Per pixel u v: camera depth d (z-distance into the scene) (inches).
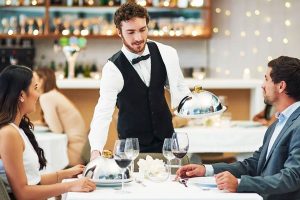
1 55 354.6
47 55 374.9
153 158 156.8
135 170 156.1
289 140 130.0
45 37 359.6
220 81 290.4
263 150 138.3
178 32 363.3
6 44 360.5
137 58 161.0
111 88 160.1
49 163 230.8
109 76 160.4
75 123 244.8
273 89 133.6
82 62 375.6
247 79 300.5
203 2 364.5
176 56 163.6
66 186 125.4
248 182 121.1
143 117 164.1
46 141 230.7
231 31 381.1
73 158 242.2
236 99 297.7
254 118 265.7
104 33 363.3
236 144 235.1
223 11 380.8
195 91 140.1
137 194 118.7
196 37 364.2
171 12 365.4
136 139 130.3
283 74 131.8
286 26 380.5
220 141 234.7
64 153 237.3
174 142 137.8
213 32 381.1
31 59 357.7
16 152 129.8
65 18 363.6
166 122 166.6
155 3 359.9
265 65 382.0
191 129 236.4
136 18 148.4
